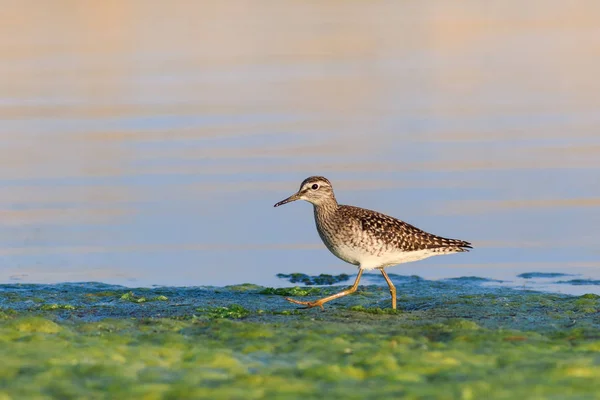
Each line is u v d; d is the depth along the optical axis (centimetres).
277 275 1636
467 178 2134
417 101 2828
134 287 1528
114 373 876
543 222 1872
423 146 2384
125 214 1934
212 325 1129
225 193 2059
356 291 1473
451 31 3819
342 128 2550
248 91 2927
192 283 1584
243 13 4238
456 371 898
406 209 1930
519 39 3662
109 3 4350
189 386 835
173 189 2078
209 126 2558
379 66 3259
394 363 930
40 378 860
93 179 2144
